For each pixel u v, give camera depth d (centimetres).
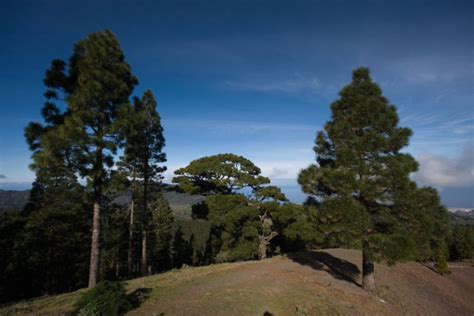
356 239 1122
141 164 2459
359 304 1166
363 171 1177
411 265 2372
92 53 1469
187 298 1060
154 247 4203
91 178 1428
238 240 2559
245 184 2584
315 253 2183
